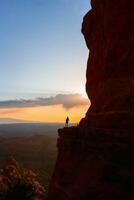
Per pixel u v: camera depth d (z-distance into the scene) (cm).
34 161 13638
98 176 1473
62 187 1773
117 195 1368
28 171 8856
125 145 1419
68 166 1789
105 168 1455
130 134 1437
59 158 1981
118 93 1697
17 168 8562
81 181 1577
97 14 2414
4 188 2789
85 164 1620
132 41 1839
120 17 1967
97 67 2348
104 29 2170
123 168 1397
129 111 1541
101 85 2039
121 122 1534
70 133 1845
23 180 2686
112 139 1475
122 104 1611
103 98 1811
